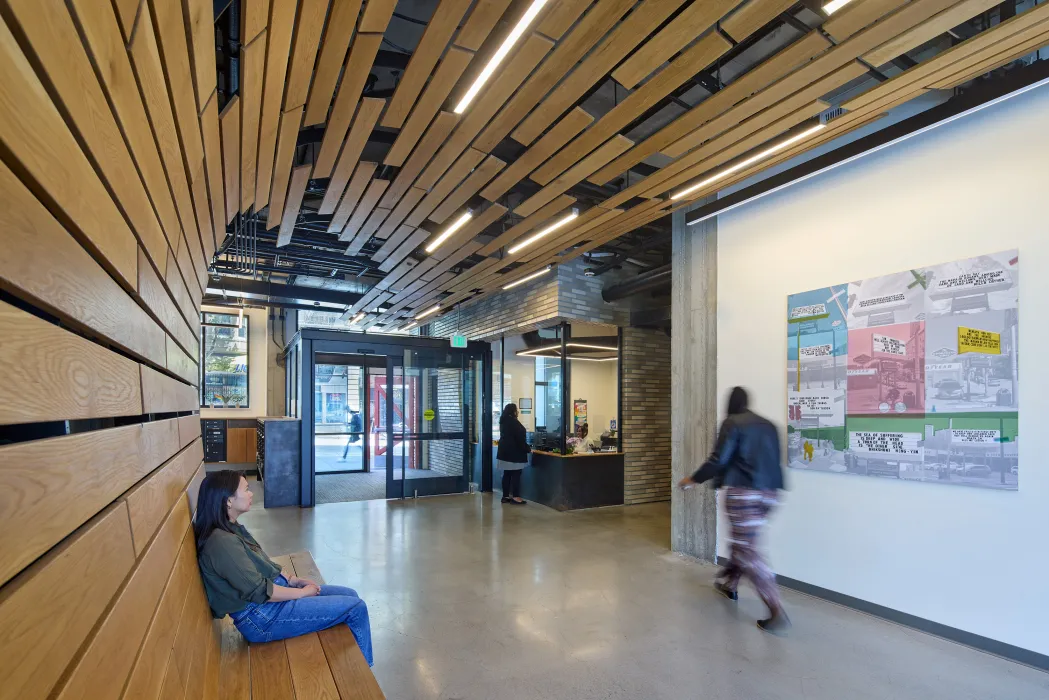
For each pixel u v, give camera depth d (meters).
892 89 2.57
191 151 1.94
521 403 8.03
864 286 3.62
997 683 2.69
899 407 3.40
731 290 4.54
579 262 7.02
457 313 9.75
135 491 1.11
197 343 3.34
